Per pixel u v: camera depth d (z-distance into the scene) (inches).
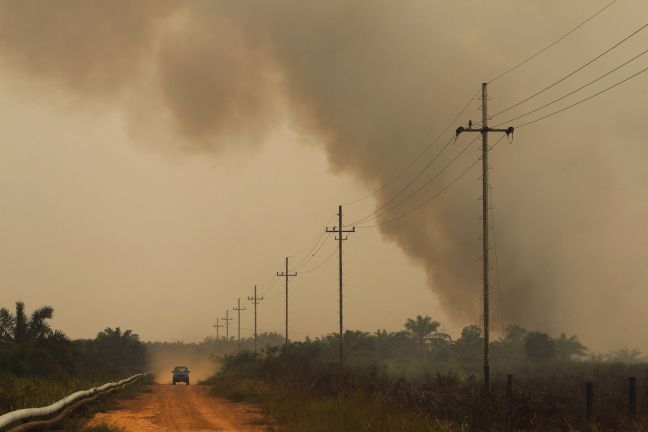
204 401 1990.7
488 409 1140.5
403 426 1016.9
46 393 1359.5
